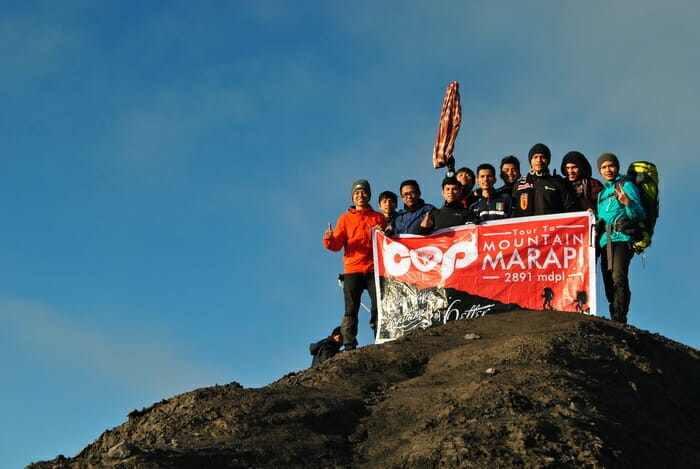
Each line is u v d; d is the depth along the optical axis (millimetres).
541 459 7039
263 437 7816
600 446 7297
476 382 8508
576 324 9969
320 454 7656
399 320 11484
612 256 10758
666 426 8398
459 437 7406
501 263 11375
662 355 9898
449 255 11531
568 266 11180
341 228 11789
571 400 8055
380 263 11672
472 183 12477
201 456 7359
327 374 9477
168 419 8211
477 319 11031
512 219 11438
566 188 11406
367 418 8406
